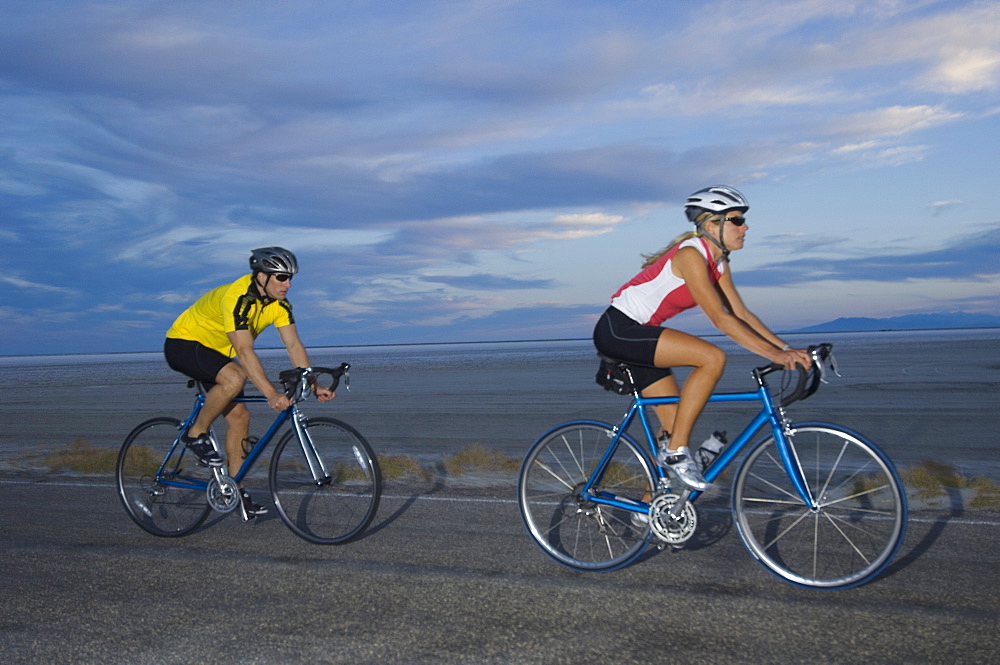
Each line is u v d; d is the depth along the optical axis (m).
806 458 3.55
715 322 3.51
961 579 3.43
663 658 2.72
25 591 3.68
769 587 3.41
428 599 3.42
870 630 2.90
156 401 22.94
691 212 3.70
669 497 3.57
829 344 3.34
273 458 4.64
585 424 3.95
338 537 4.39
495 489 6.07
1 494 6.20
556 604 3.30
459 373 41.06
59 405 22.08
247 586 3.68
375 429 12.62
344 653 2.86
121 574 3.93
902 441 9.62
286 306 4.73
